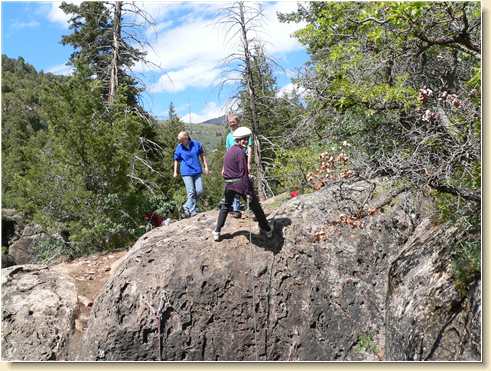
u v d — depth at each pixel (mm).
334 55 6875
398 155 5383
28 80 68000
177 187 16688
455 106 5414
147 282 7855
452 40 5676
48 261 11133
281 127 15016
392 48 6629
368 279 7746
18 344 8359
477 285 5148
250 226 8523
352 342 7535
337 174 6785
